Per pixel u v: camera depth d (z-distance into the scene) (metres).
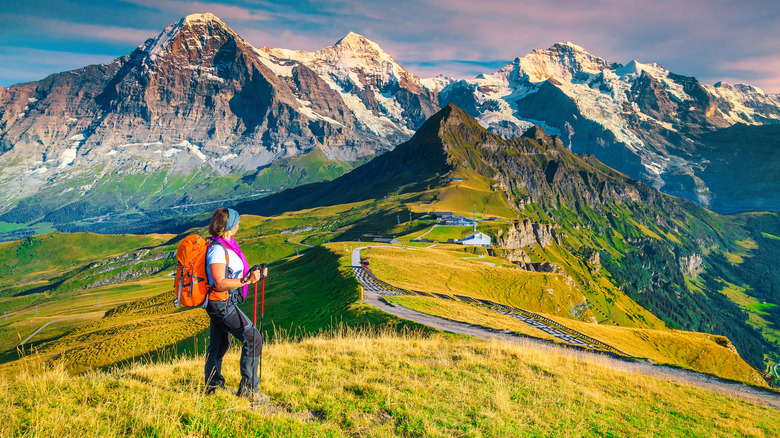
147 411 5.72
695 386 15.33
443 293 64.88
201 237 6.16
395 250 119.12
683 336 73.06
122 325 97.44
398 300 46.12
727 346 75.62
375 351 12.26
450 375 10.19
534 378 10.92
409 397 7.90
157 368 8.81
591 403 9.77
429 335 26.73
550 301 103.12
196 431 5.36
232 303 6.34
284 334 43.38
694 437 8.74
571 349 22.42
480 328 29.73
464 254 134.50
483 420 7.27
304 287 80.75
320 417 6.67
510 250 170.50
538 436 7.07
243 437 5.41
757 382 66.75
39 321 165.12
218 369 7.10
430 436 6.28
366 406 7.26
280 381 8.22
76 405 5.98
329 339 14.83
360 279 68.62
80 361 63.22
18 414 5.51
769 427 10.55
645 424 8.98
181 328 73.19
